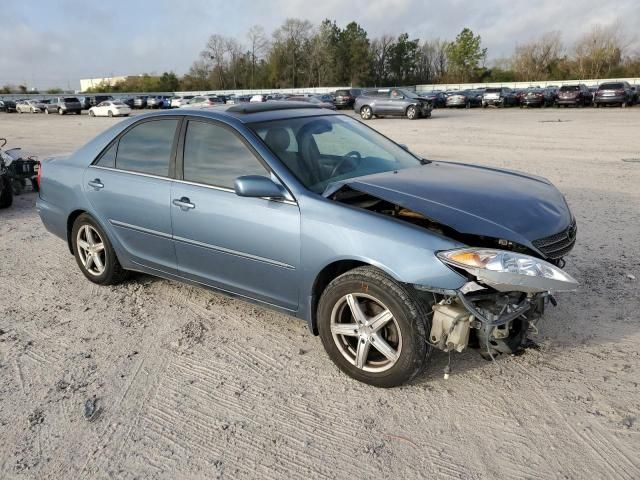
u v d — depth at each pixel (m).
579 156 11.98
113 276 4.74
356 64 90.25
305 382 3.28
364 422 2.89
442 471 2.53
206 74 95.56
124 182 4.28
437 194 3.23
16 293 4.80
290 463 2.61
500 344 3.05
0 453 2.73
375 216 3.08
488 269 2.72
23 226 7.27
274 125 3.81
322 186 3.45
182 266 4.08
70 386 3.29
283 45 92.00
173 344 3.79
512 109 38.59
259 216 3.45
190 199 3.82
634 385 3.11
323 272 3.28
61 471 2.60
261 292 3.64
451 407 2.98
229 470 2.58
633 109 32.38
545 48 76.38
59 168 4.87
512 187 3.52
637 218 6.47
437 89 67.62
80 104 46.28
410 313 2.91
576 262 5.06
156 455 2.69
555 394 3.06
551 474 2.48
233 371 3.43
